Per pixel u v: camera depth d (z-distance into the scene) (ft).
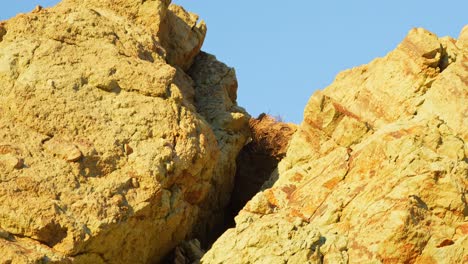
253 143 102.83
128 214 77.77
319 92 91.45
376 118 92.99
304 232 78.74
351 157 84.79
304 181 86.17
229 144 95.61
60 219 74.69
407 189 79.41
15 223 73.87
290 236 78.54
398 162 81.46
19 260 71.36
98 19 87.92
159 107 84.07
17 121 80.07
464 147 82.74
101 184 78.23
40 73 82.38
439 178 79.46
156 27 94.27
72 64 84.02
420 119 87.81
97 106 82.38
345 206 81.41
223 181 94.63
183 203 83.30
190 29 101.19
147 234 80.28
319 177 84.94
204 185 85.92
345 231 79.87
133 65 85.35
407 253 77.36
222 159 93.86
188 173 83.41
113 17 91.66
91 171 78.69
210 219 93.09
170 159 81.61
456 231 78.23
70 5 94.43
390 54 94.58
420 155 81.00
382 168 82.07
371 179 82.12
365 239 78.23
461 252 77.46
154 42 90.63
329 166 85.35
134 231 78.74
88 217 75.82
